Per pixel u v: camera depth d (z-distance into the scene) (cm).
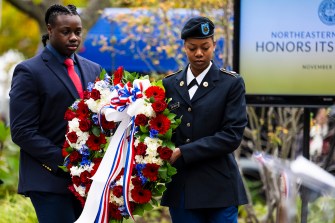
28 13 1884
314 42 1199
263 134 1476
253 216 1459
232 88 960
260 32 1205
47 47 1009
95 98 959
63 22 989
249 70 1208
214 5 1473
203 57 952
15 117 980
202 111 959
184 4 1519
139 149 934
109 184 952
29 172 994
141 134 948
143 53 1644
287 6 1198
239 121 952
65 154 971
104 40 1661
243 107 962
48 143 978
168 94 985
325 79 1198
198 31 945
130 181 942
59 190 982
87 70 1025
